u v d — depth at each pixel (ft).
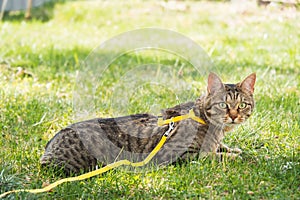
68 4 48.55
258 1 44.29
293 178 16.38
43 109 22.84
